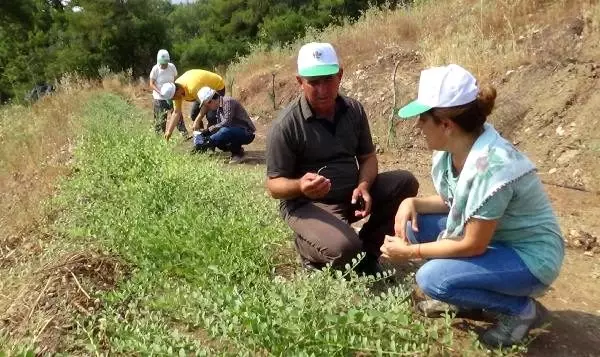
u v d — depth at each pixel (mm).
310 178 3400
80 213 4633
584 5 8305
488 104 2779
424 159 7398
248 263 3645
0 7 32875
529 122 7098
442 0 11906
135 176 5426
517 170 2750
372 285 3771
